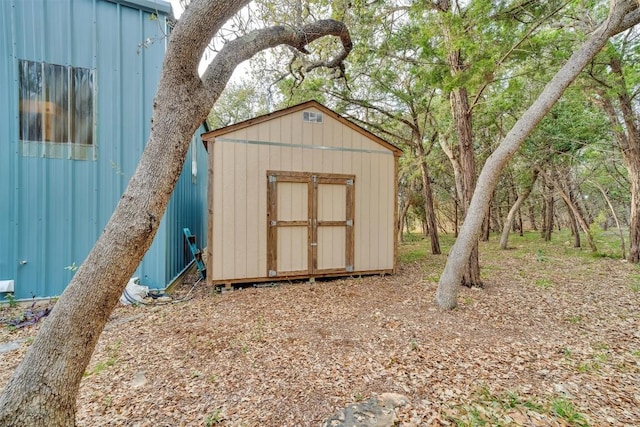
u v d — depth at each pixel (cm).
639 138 848
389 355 321
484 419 223
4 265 461
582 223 1036
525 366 302
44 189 478
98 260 176
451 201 1806
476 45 477
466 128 597
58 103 483
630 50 738
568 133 931
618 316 442
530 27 515
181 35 203
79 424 216
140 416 226
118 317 426
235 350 329
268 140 606
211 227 567
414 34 606
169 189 202
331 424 217
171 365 297
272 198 605
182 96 209
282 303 493
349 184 673
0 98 459
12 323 393
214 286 582
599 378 281
